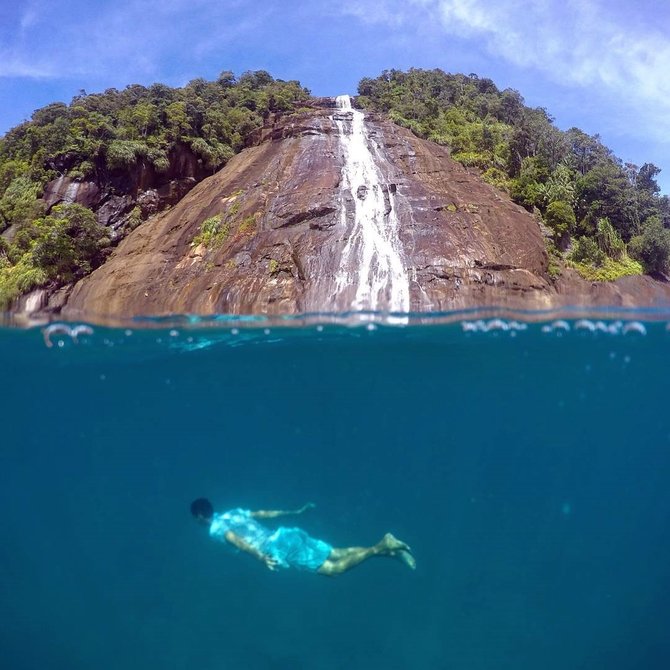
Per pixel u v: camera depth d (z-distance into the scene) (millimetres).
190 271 20344
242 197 23922
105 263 24203
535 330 17031
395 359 18531
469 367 19219
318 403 22203
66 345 17359
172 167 29125
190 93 36312
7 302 21344
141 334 17141
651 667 9094
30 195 26797
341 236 19812
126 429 23781
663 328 17328
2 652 10133
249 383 20312
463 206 22922
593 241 24297
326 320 16375
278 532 9977
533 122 33219
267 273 18562
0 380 19719
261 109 35344
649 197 30266
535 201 25656
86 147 27812
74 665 9734
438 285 17703
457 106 41125
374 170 25250
